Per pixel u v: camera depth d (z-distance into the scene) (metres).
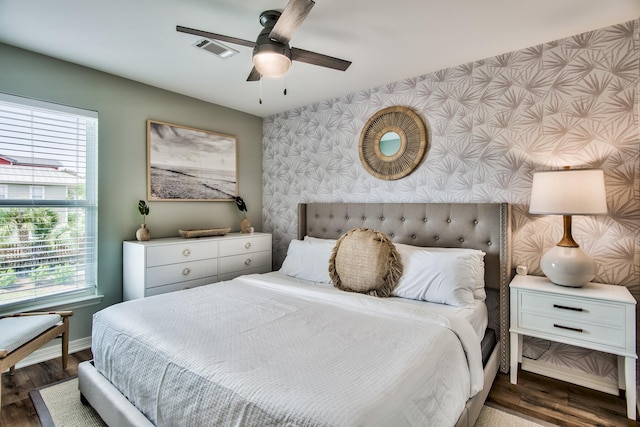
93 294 2.74
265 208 4.09
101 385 1.64
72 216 2.63
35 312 2.36
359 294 2.17
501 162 2.45
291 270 2.91
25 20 1.94
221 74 2.76
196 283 2.95
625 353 1.75
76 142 2.63
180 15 1.89
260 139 4.09
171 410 1.27
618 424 1.74
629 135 2.02
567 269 1.94
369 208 3.02
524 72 2.34
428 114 2.77
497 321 2.40
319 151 3.51
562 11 1.88
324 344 1.41
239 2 1.77
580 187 1.88
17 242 2.37
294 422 0.94
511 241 2.41
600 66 2.09
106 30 2.06
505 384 2.15
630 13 1.91
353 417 0.91
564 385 2.13
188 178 3.33
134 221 2.95
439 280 2.17
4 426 1.71
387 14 1.89
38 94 2.39
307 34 2.12
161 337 1.48
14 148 2.34
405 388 1.10
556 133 2.24
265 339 1.46
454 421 1.31
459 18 1.94
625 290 1.93
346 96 3.27
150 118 3.03
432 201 2.77
